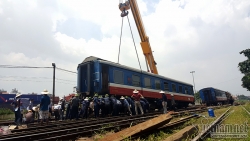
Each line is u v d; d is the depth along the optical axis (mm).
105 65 13625
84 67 14508
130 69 15680
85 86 14016
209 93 36062
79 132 5996
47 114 9469
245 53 31359
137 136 5422
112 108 12594
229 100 45844
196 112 15719
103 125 7543
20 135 5992
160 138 5617
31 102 12586
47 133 5871
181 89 24109
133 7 22031
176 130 7148
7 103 38219
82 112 11750
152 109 19031
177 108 23188
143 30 22688
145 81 17219
